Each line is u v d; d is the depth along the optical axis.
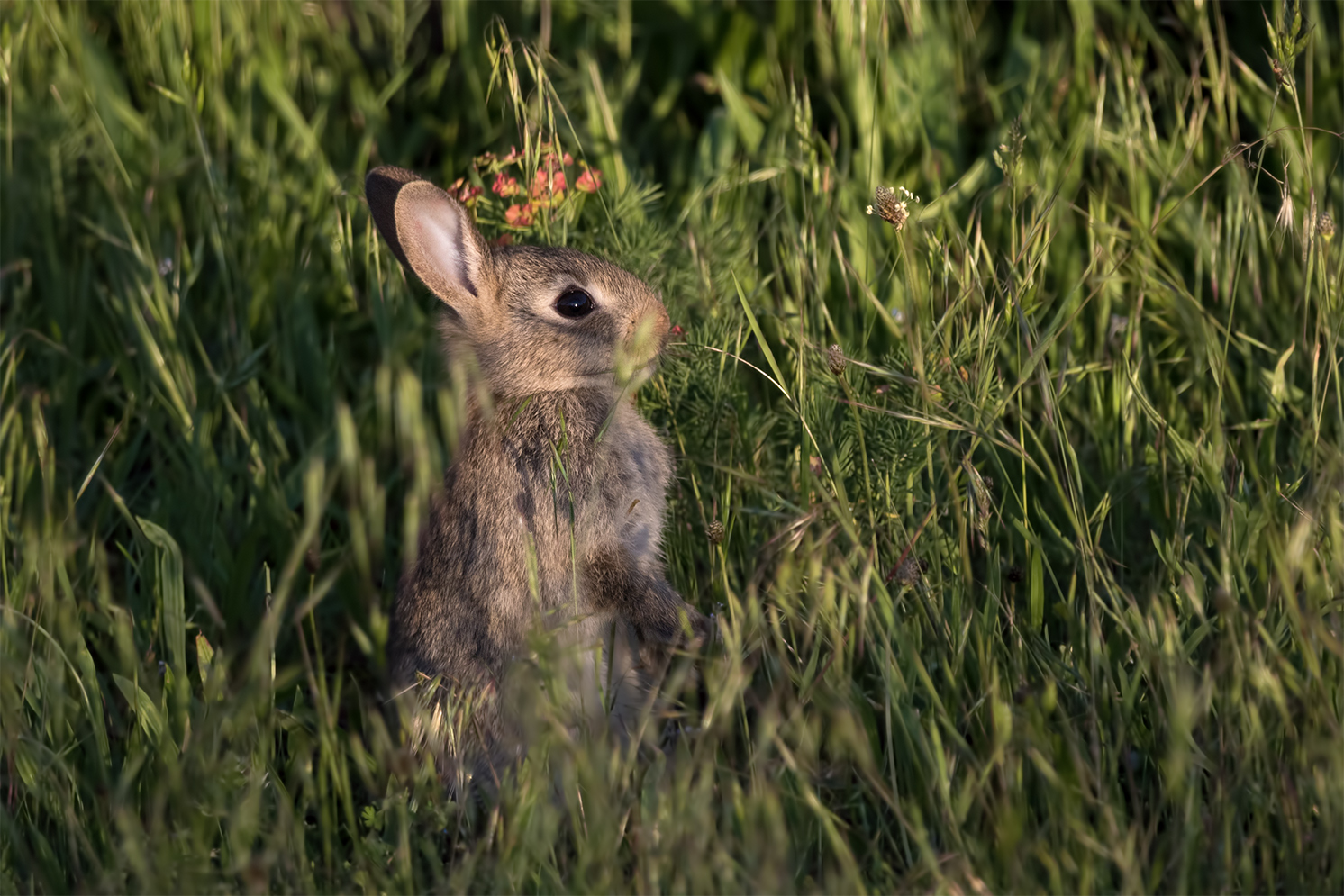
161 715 6.75
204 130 10.92
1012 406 8.20
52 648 6.95
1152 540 7.28
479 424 7.99
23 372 9.99
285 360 9.79
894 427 7.44
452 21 11.48
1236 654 5.70
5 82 10.73
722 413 8.32
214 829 5.93
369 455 9.34
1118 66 9.88
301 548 5.80
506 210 9.07
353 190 9.80
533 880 5.77
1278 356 8.22
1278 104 9.37
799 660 6.65
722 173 9.81
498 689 7.60
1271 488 6.86
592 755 5.70
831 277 9.09
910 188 9.58
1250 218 8.34
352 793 7.49
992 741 6.11
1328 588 6.11
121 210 9.93
